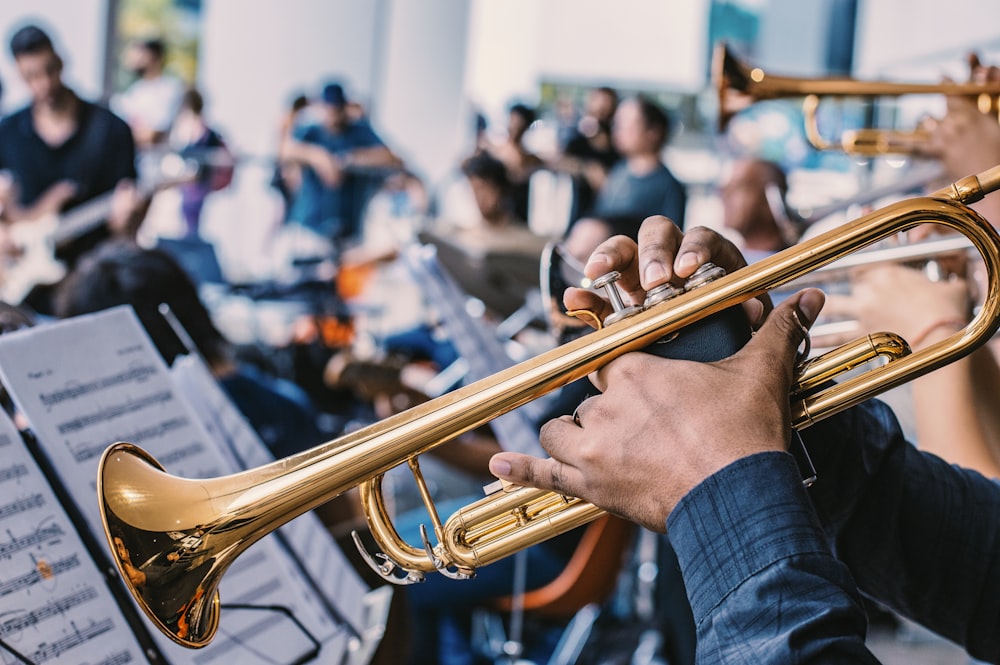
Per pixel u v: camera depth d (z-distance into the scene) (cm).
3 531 101
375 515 92
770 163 285
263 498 90
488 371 209
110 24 582
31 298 355
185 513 91
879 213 83
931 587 101
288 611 117
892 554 101
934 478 101
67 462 110
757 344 78
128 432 117
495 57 727
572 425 77
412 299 441
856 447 100
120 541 90
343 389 374
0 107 460
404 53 687
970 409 126
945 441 125
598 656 269
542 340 290
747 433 73
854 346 87
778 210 245
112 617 103
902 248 136
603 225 243
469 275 332
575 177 525
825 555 70
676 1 678
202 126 513
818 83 221
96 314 122
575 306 95
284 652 114
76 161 394
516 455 79
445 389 279
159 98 536
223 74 629
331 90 520
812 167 488
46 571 102
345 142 521
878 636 288
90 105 397
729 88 230
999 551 99
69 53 571
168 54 609
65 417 113
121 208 400
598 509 88
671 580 204
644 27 688
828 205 225
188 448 121
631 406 75
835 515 100
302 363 383
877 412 103
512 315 322
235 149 577
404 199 524
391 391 267
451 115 701
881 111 428
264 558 119
